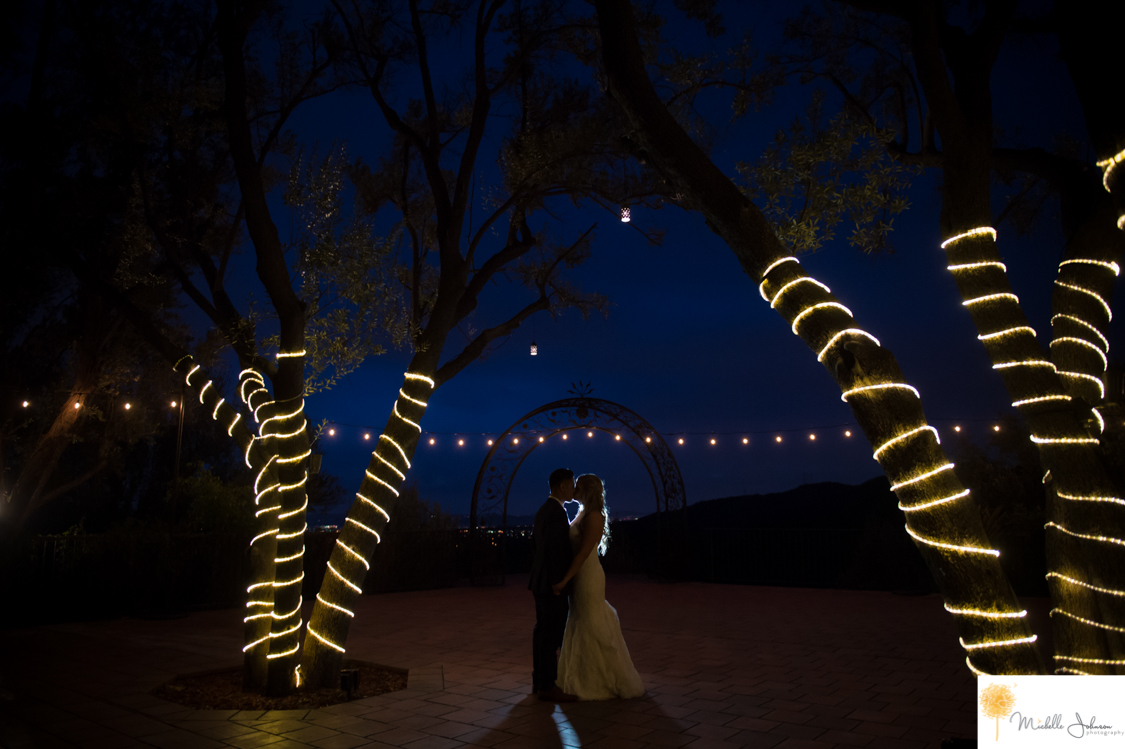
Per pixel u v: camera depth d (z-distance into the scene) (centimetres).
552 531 566
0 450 1090
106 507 1641
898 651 727
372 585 1287
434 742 457
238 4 599
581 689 551
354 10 695
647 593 1230
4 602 965
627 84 342
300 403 576
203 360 1220
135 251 652
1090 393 341
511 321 750
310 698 557
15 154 682
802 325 313
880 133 409
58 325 1246
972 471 1385
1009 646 273
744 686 591
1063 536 325
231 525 1180
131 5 652
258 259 555
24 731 481
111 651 754
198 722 500
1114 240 347
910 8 362
